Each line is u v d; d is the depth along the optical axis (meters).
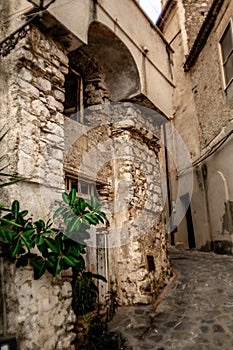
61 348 3.15
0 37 3.66
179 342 3.45
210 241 8.74
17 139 3.21
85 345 3.28
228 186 7.73
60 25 3.69
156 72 6.04
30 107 3.43
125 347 3.34
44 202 3.39
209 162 8.79
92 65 5.30
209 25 8.41
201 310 4.23
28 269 3.03
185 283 5.40
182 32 11.03
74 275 3.43
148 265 4.97
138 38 5.52
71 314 3.37
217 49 8.09
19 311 2.85
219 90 8.07
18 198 3.11
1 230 2.72
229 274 5.76
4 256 2.91
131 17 5.39
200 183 9.36
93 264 4.45
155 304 4.58
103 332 3.53
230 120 7.43
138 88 5.25
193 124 10.05
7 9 3.72
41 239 2.85
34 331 2.93
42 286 3.12
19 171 3.15
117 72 5.38
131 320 4.07
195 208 9.76
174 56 11.72
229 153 7.57
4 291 2.87
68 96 5.29
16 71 3.38
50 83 3.79
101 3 4.55
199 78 9.60
